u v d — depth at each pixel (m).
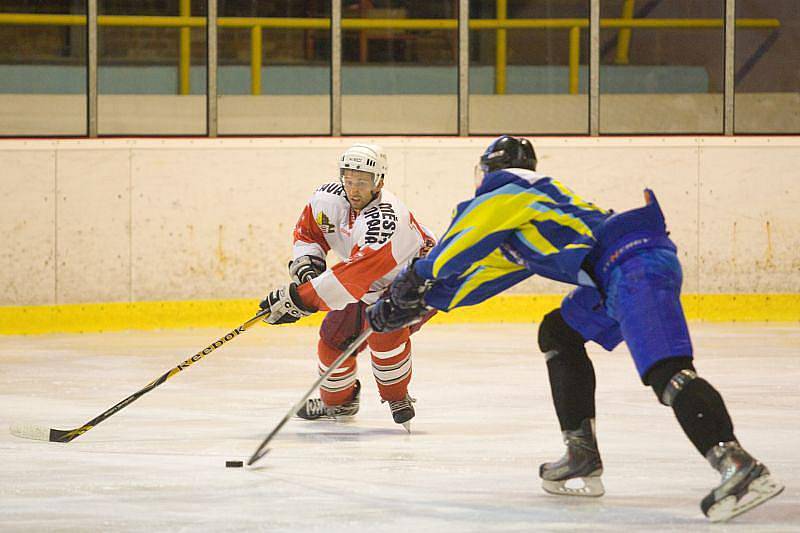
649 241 8.70
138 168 23.59
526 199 8.84
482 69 26.47
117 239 23.50
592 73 26.48
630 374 17.48
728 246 25.42
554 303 25.14
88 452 11.77
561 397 9.51
